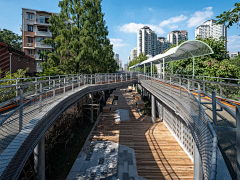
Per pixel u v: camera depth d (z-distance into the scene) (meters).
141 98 25.28
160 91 9.70
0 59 18.50
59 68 19.92
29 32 32.56
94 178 7.84
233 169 2.85
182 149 10.61
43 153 6.41
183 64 17.67
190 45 10.69
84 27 18.38
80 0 19.91
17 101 6.85
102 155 9.93
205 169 2.61
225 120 4.52
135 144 11.34
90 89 12.97
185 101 6.23
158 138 12.29
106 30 25.42
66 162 9.20
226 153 3.14
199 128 3.95
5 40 33.75
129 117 17.75
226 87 7.61
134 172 8.27
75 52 19.05
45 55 23.78
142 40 119.69
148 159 9.49
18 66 21.62
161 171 8.39
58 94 8.52
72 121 12.49
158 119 16.94
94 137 12.55
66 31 18.42
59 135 10.03
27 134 3.71
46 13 33.97
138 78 20.75
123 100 27.83
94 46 19.55
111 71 41.47
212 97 3.95
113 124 15.55
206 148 3.03
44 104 5.86
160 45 129.12
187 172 8.29
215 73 13.58
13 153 3.06
